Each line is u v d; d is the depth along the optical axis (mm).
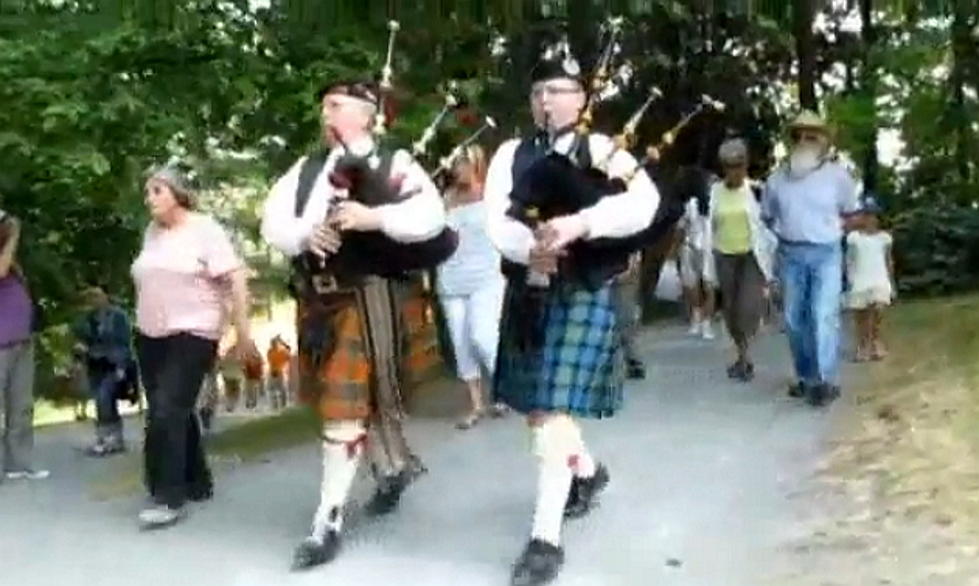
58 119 8234
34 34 8719
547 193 5074
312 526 5789
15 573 5688
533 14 10383
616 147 5148
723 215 9219
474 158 7660
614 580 5121
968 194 18172
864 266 9969
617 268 5191
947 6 13438
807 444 7094
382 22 9156
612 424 7852
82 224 9984
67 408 12273
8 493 7457
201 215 6406
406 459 6180
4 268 7969
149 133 8523
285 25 9000
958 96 17828
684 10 13992
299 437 8367
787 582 4996
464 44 9969
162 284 6254
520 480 6656
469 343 7836
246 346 6457
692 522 5805
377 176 5340
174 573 5539
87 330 9648
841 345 10656
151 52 8742
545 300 5164
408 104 8344
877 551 5234
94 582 5504
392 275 5461
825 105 18078
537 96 5207
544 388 5137
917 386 8219
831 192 8156
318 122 8742
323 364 5473
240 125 9109
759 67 16891
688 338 12070
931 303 13625
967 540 5234
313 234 5309
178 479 6289
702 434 7480
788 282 8312
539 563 5094
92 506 6902
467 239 7680
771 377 9383
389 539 5773
